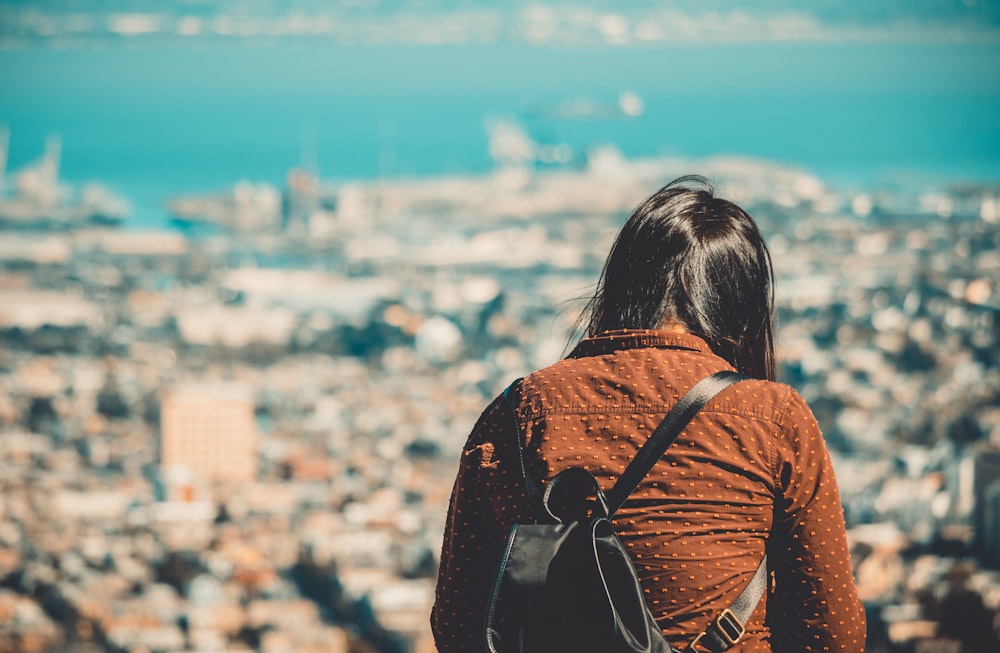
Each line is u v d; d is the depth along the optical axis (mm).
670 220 5539
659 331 5426
